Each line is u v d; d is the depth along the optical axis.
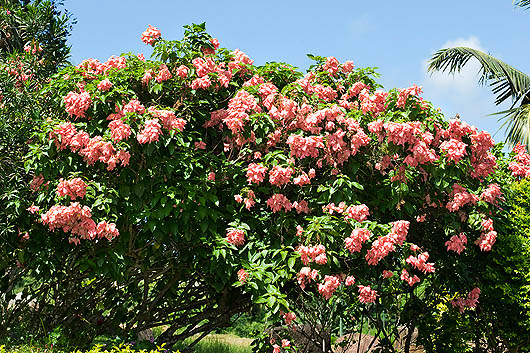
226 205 5.56
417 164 5.43
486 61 11.73
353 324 6.81
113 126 5.02
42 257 5.62
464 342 7.08
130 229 5.51
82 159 5.49
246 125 5.40
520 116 11.09
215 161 5.61
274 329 6.57
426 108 5.73
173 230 5.26
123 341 6.01
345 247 5.10
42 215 5.05
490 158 6.00
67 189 5.02
